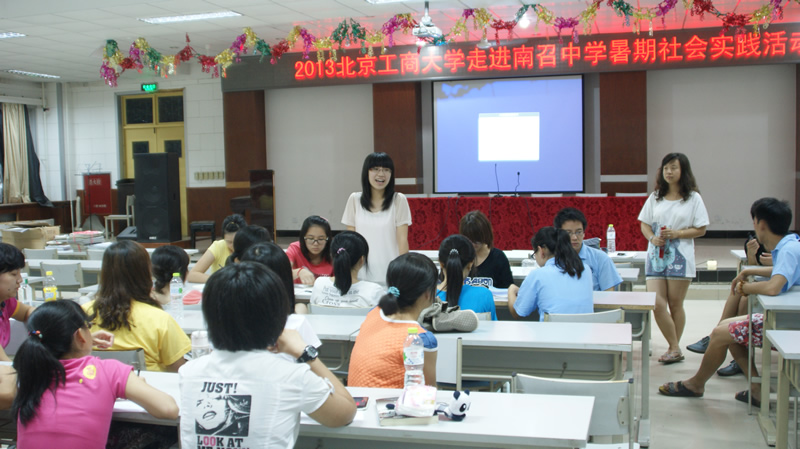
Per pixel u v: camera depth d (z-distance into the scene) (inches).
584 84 373.7
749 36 333.4
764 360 129.4
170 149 467.2
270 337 65.0
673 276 172.6
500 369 112.5
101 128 481.7
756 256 169.3
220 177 451.8
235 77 411.8
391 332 87.1
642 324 135.9
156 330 94.0
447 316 108.3
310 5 296.8
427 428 69.7
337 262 128.3
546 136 375.2
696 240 369.4
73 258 263.1
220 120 447.8
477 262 154.9
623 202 305.1
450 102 386.9
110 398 73.4
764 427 127.2
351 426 70.9
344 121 422.0
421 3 298.4
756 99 362.6
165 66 347.3
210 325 64.8
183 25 330.6
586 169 380.5
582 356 108.4
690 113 370.3
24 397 71.2
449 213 326.6
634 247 305.1
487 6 309.4
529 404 76.9
